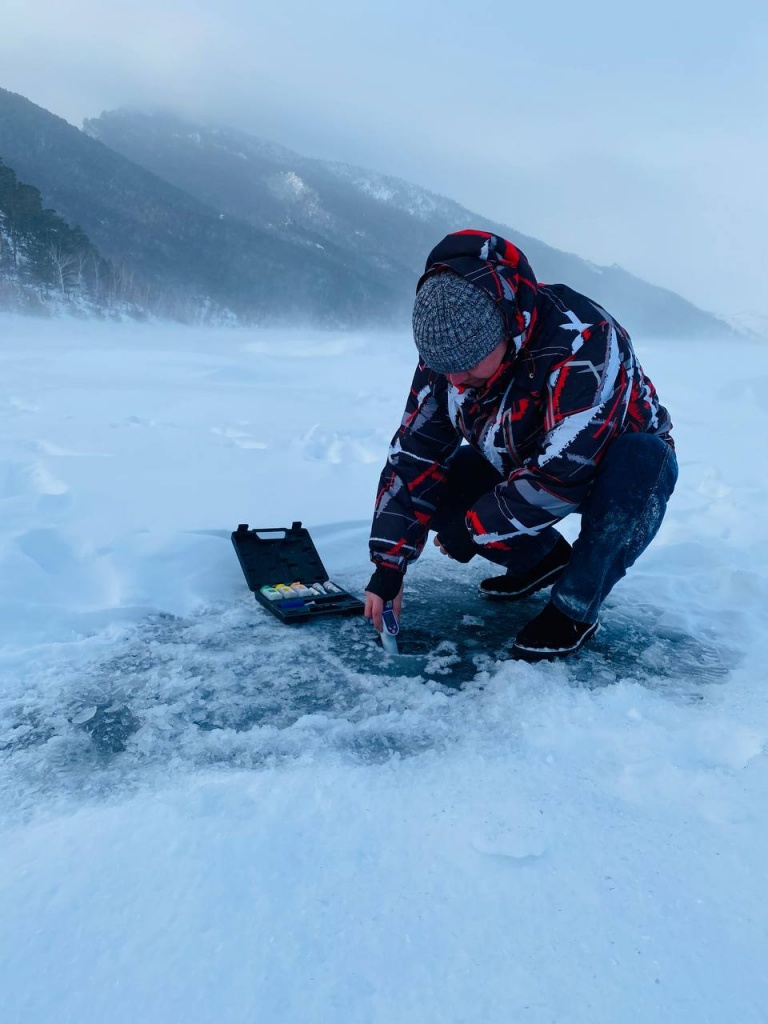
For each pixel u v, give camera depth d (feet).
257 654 5.64
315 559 7.29
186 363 35.35
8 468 9.99
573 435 4.70
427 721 4.67
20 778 3.96
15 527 7.25
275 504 9.00
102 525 7.53
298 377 31.17
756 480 12.23
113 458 11.05
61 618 5.93
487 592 7.11
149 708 4.79
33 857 3.20
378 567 5.58
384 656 5.71
